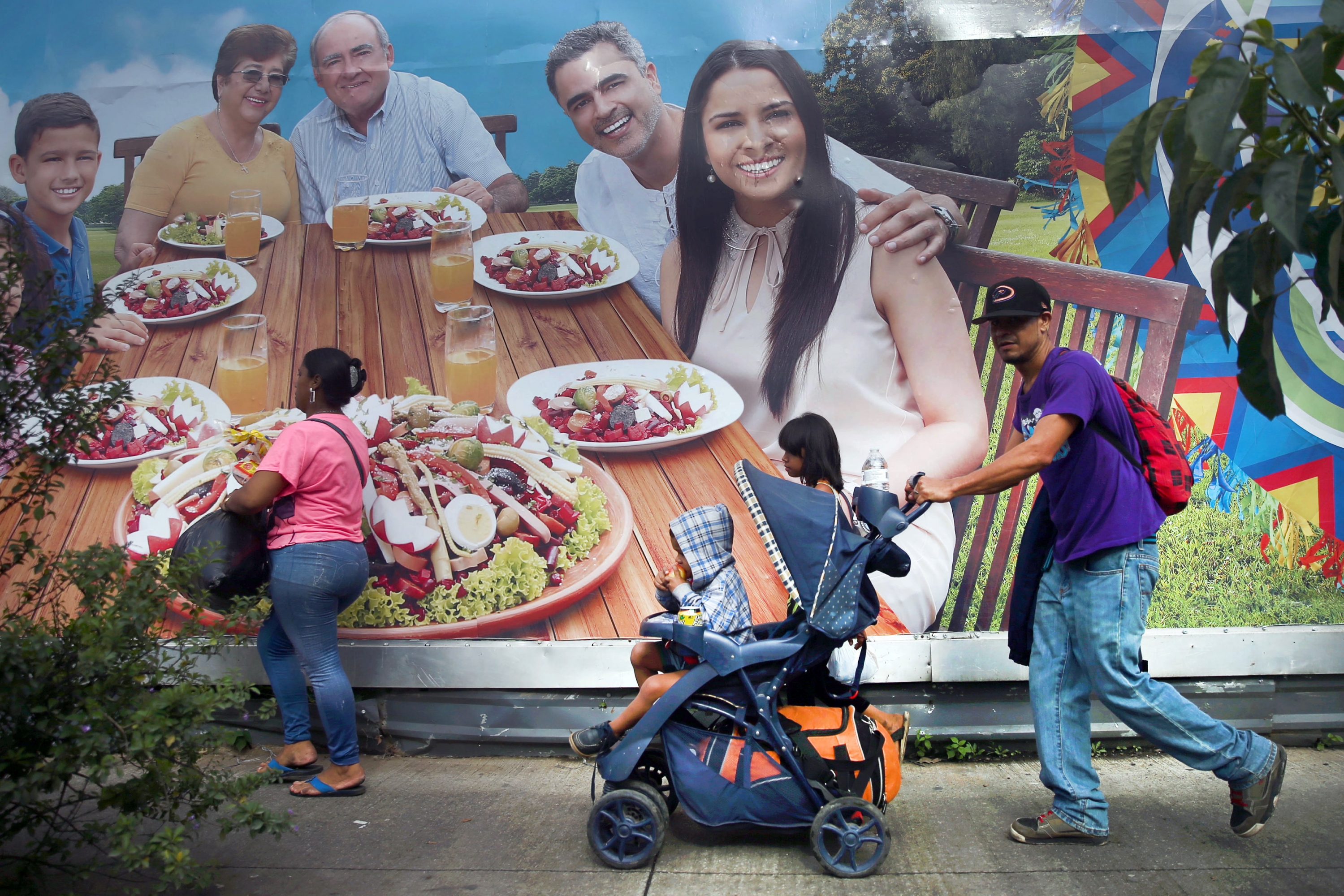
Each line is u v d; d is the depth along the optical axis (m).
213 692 2.74
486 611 4.12
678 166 4.08
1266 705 4.02
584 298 4.18
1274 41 1.98
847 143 3.97
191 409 4.27
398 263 4.25
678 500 4.12
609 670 4.08
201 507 4.24
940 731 4.01
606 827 3.13
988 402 3.98
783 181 4.01
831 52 3.95
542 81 4.12
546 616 4.12
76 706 2.63
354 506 3.72
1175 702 3.09
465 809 3.56
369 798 3.67
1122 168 2.21
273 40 4.21
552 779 3.87
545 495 4.16
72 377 3.01
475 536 4.14
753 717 3.14
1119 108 3.87
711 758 3.06
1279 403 2.17
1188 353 3.92
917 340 4.00
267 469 3.54
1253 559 4.00
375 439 4.20
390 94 4.19
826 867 2.98
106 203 4.27
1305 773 3.77
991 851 3.15
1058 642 3.27
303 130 4.24
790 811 3.04
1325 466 3.95
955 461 4.00
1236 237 2.11
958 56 3.90
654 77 4.05
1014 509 3.96
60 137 4.25
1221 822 3.33
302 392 3.80
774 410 4.07
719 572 3.20
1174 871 2.96
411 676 4.11
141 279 4.27
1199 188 2.08
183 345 4.28
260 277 4.27
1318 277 2.09
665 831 3.14
